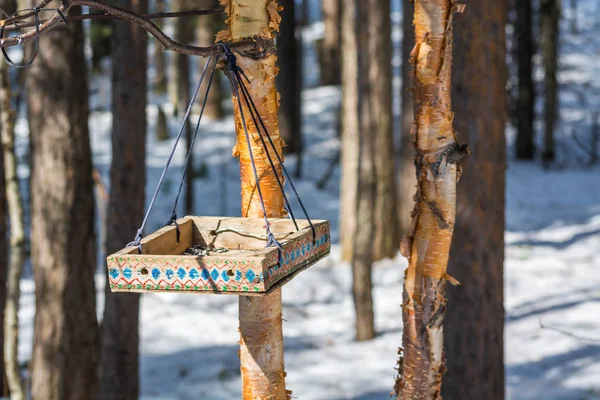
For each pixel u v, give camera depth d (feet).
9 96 36.63
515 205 79.41
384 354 44.39
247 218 13.09
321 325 50.14
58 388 31.73
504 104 25.94
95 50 101.71
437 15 13.09
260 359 12.82
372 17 54.44
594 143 100.48
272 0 12.56
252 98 12.56
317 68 140.26
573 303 50.14
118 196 31.45
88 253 32.07
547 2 96.02
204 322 51.78
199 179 86.07
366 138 45.78
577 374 39.24
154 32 11.04
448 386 26.43
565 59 141.59
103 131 95.76
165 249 12.53
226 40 12.63
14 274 37.04
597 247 62.95
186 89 92.73
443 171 13.35
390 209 61.05
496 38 25.34
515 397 37.06
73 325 31.81
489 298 26.05
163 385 41.42
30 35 11.35
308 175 88.74
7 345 37.14
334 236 70.79
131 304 32.32
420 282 13.61
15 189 37.14
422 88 13.32
